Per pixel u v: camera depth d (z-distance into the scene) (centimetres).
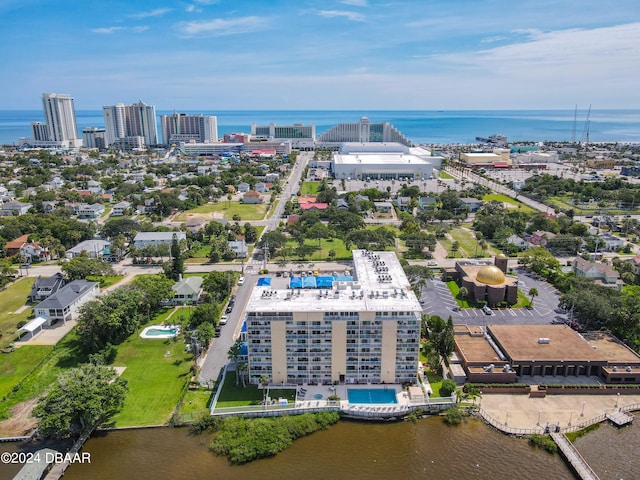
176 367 18088
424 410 15850
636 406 16088
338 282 18550
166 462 13800
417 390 16500
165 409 15825
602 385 16925
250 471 13500
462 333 19712
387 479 13250
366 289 18038
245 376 17338
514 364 17425
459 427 15288
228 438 14425
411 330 16450
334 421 15438
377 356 16762
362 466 13712
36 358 18750
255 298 17250
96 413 14238
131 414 15575
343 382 17088
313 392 16575
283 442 14412
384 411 15512
